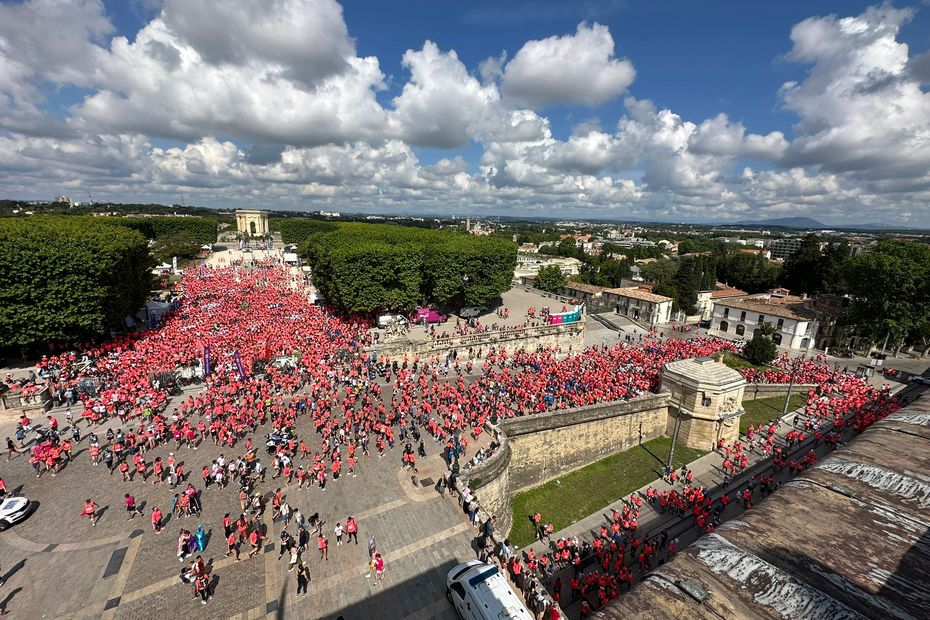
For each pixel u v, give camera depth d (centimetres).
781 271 13050
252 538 2569
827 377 6881
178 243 16012
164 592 2322
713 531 1114
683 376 5316
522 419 4212
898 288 7706
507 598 2062
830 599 812
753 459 4934
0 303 4853
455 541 2731
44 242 5216
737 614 806
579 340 7738
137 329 6688
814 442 5138
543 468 4494
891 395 6419
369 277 7012
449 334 6631
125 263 6188
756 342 7725
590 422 4753
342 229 12119
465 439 3909
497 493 3581
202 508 2975
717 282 15750
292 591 2356
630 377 5894
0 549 2575
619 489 4462
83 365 5069
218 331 6347
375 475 3369
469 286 8050
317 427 4041
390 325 6925
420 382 5072
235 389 4600
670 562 1003
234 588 2359
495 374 5831
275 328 6631
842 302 9931
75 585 2347
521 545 3684
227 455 3588
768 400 6406
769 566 927
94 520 2803
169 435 3847
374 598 2328
